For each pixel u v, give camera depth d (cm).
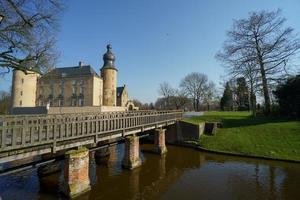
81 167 1116
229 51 2881
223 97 6181
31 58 1363
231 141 2266
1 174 912
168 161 1833
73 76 5747
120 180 1357
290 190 1189
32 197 1082
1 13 1145
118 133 1512
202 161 1823
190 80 7106
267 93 2880
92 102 5519
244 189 1212
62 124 1070
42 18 1286
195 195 1143
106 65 5975
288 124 2377
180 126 2631
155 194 1152
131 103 6688
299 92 2738
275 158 1833
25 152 936
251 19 2783
